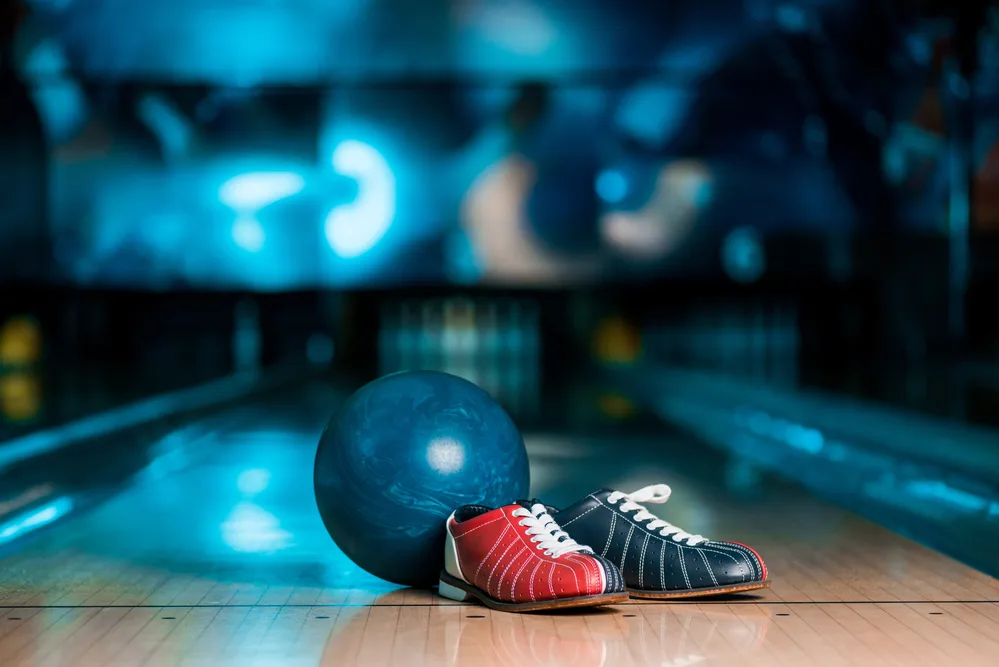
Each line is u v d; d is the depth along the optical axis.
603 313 18.19
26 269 12.90
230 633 2.05
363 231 13.01
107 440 5.70
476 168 12.88
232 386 9.84
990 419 6.41
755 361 13.84
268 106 12.77
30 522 3.49
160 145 12.77
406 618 2.14
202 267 13.04
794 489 4.29
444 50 12.39
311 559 2.80
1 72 12.34
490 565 2.18
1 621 2.15
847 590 2.39
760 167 12.80
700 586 2.25
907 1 11.90
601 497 2.34
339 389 11.05
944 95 12.43
